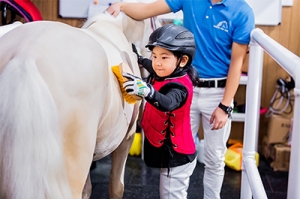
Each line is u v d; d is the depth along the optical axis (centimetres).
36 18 293
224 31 190
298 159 113
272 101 331
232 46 191
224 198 265
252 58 191
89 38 123
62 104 108
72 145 113
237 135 352
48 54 108
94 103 117
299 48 340
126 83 133
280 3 331
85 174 118
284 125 319
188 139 167
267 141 329
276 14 332
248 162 187
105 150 143
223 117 187
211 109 200
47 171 100
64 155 112
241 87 347
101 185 280
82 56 115
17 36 113
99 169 308
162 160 165
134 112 164
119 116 138
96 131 121
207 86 199
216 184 211
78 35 120
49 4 345
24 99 98
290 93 325
